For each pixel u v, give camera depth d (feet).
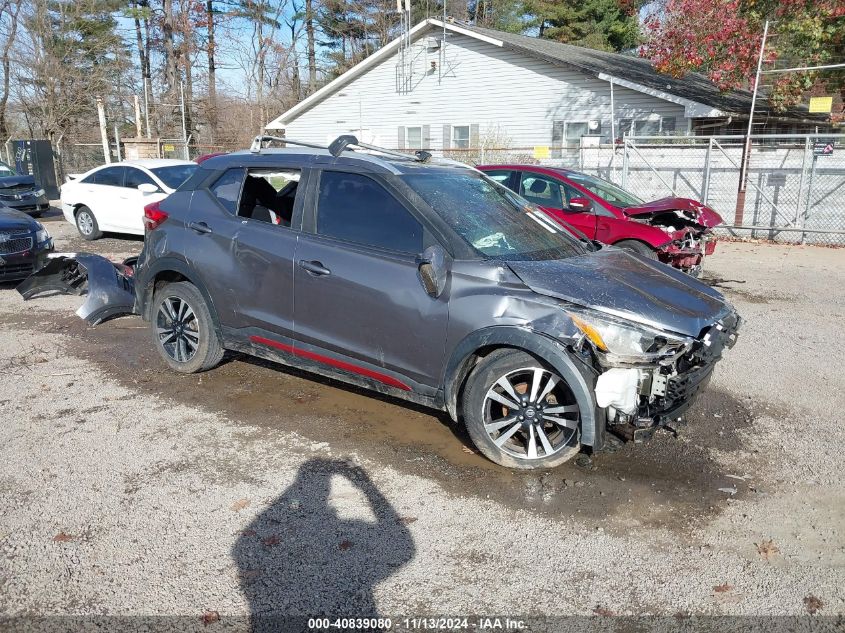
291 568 10.30
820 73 52.26
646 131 66.69
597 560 10.62
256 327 16.06
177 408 16.22
